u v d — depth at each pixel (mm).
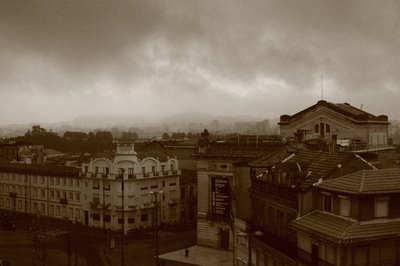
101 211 111312
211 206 91625
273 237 55312
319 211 47750
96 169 112688
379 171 45375
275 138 92688
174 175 117062
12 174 134125
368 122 92938
